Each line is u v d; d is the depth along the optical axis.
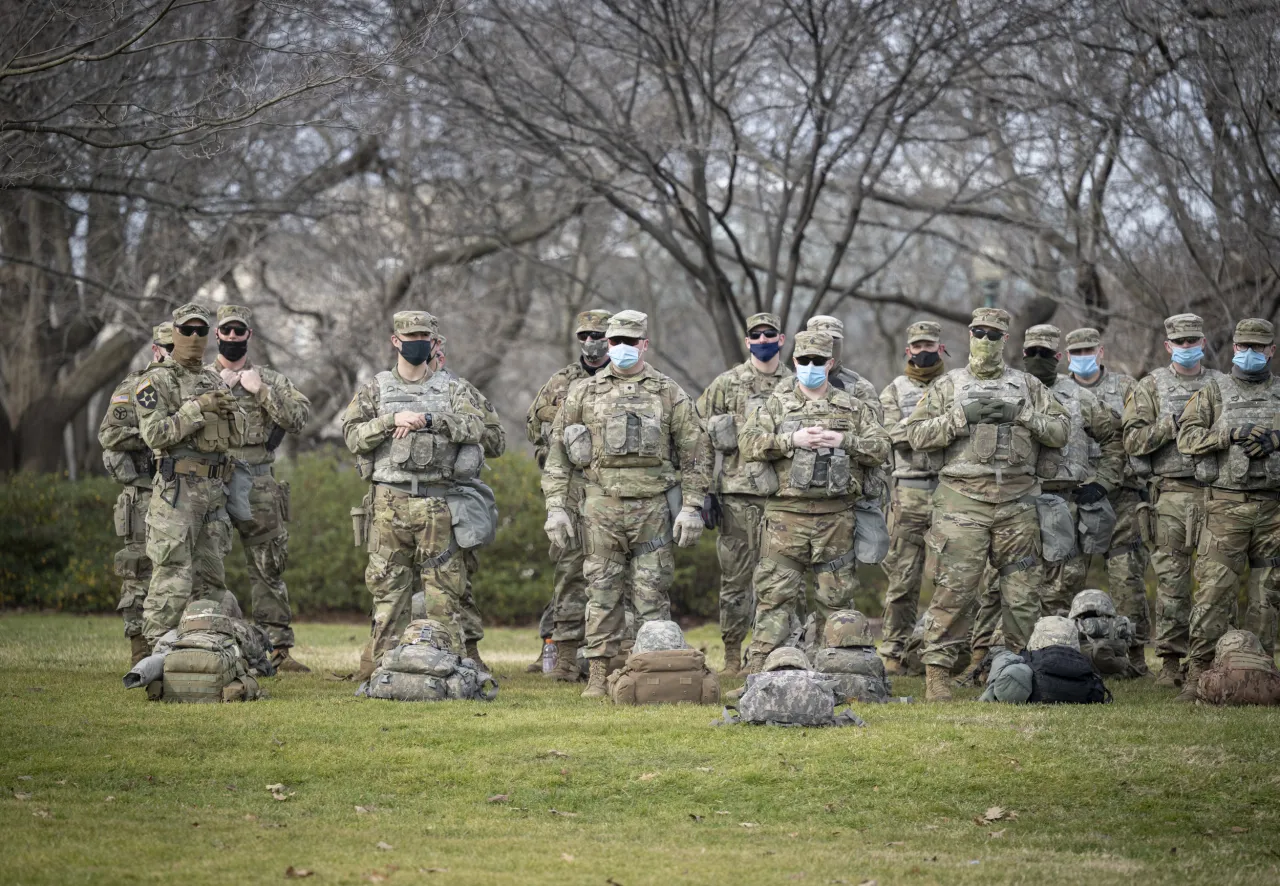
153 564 45.69
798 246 84.25
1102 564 77.44
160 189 91.69
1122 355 86.19
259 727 37.25
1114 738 36.53
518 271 135.12
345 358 111.75
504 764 34.72
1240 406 44.88
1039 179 86.69
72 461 144.62
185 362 45.19
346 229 113.62
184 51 74.50
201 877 25.98
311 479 87.25
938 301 145.25
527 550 85.25
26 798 31.22
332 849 28.34
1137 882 27.41
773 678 38.12
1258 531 45.06
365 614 86.38
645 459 44.31
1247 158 68.62
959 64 76.25
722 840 30.25
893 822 31.78
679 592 85.38
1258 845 30.45
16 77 66.62
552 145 82.50
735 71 85.25
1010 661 42.50
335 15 65.50
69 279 101.44
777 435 44.06
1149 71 74.00
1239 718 38.75
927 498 51.41
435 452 44.47
